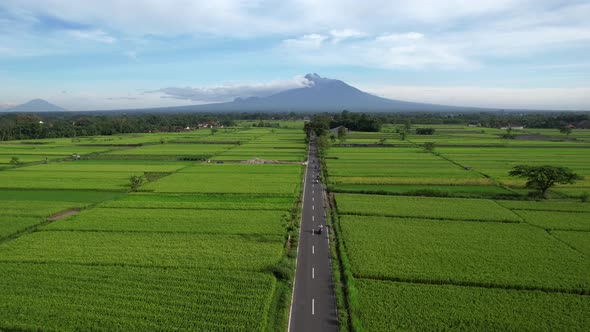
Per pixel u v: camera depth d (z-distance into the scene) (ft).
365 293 124.77
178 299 119.85
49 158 437.99
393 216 206.08
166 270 138.92
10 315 110.63
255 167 370.32
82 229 181.57
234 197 249.34
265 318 110.63
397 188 277.64
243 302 118.42
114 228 183.01
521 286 129.29
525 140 623.77
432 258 151.02
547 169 247.70
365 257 151.23
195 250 157.38
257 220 196.85
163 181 300.81
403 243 166.50
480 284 131.13
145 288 126.31
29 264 142.92
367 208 218.18
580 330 106.22
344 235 175.73
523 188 279.28
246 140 647.15
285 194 255.29
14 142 628.28
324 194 260.42
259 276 134.41
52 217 207.10
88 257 149.18
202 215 205.46
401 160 411.75
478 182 296.71
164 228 183.62
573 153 462.19
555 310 115.65
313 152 500.33
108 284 128.77
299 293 125.59
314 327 107.86
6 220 195.93
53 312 112.16
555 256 153.58
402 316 112.37
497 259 150.61
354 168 360.69
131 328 105.70
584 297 122.93
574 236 177.06
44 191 268.00
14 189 273.13
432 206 223.71
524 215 207.62
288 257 153.07
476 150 495.00
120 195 256.52
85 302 117.70
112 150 513.45
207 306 115.96
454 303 119.14
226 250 157.58
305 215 208.95
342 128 620.08
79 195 256.52
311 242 169.17
